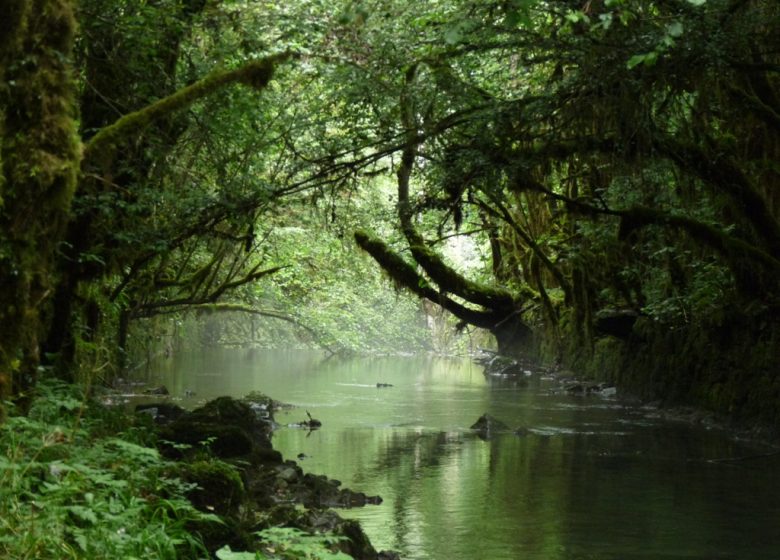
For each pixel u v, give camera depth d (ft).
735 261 57.11
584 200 64.08
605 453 52.54
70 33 24.48
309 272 107.55
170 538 20.45
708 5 41.04
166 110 31.50
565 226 85.87
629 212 57.41
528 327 118.42
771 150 57.72
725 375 64.80
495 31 44.78
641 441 57.31
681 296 67.15
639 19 40.19
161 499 22.97
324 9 47.55
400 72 49.67
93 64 43.68
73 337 49.70
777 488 42.68
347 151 55.21
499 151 52.06
